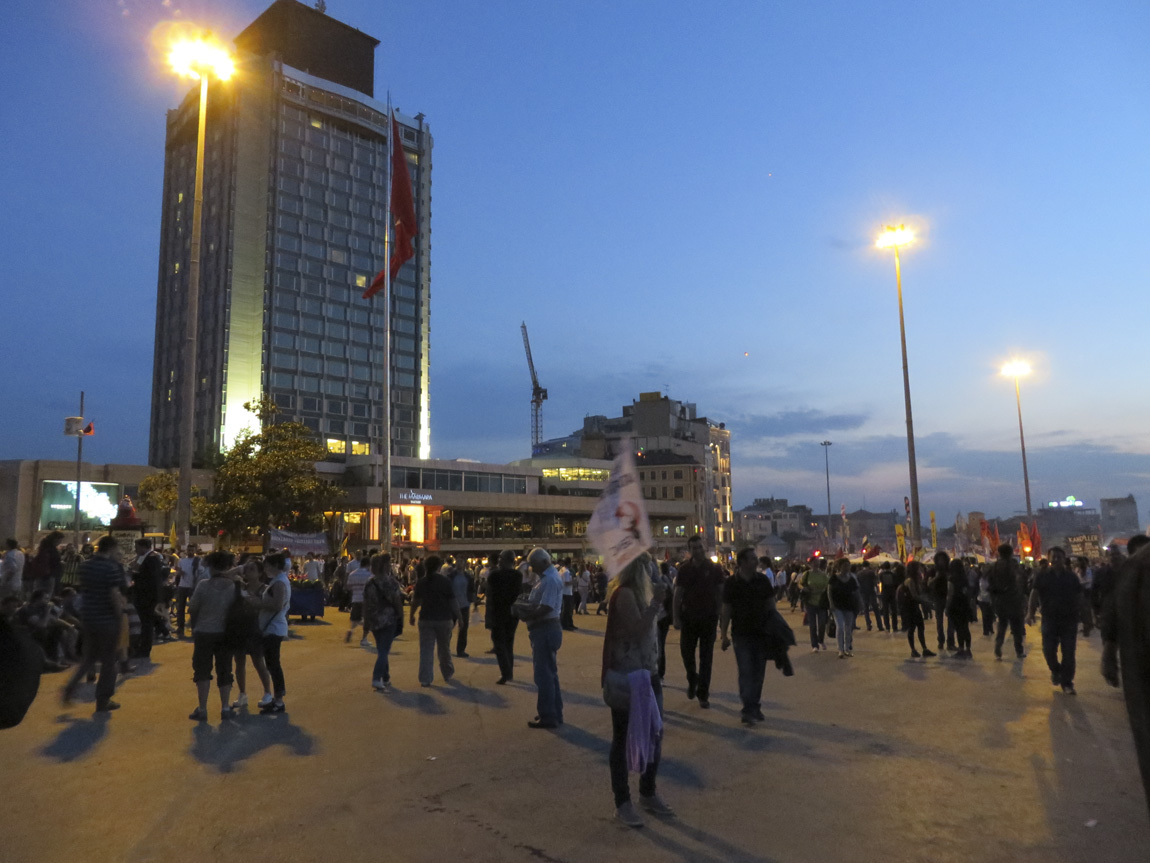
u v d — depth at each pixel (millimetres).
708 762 6648
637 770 5086
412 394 104625
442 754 6988
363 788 5949
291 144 97688
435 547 65312
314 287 97188
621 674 5266
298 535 31328
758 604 8258
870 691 10109
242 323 93250
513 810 5430
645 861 4535
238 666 8930
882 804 5508
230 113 97000
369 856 4621
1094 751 6934
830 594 13867
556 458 90812
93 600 8836
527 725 8219
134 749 7148
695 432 131875
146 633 12859
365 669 12500
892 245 33062
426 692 10312
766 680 11164
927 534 95062
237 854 4660
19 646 3201
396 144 29031
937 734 7609
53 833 5012
